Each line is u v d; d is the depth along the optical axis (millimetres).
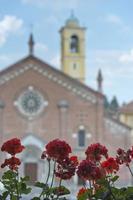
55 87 71812
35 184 10953
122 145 71875
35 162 70188
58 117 71375
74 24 116375
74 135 71250
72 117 71625
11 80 70688
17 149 11078
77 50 115938
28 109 70688
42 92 71375
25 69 71250
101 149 11031
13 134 69812
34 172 70188
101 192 10312
